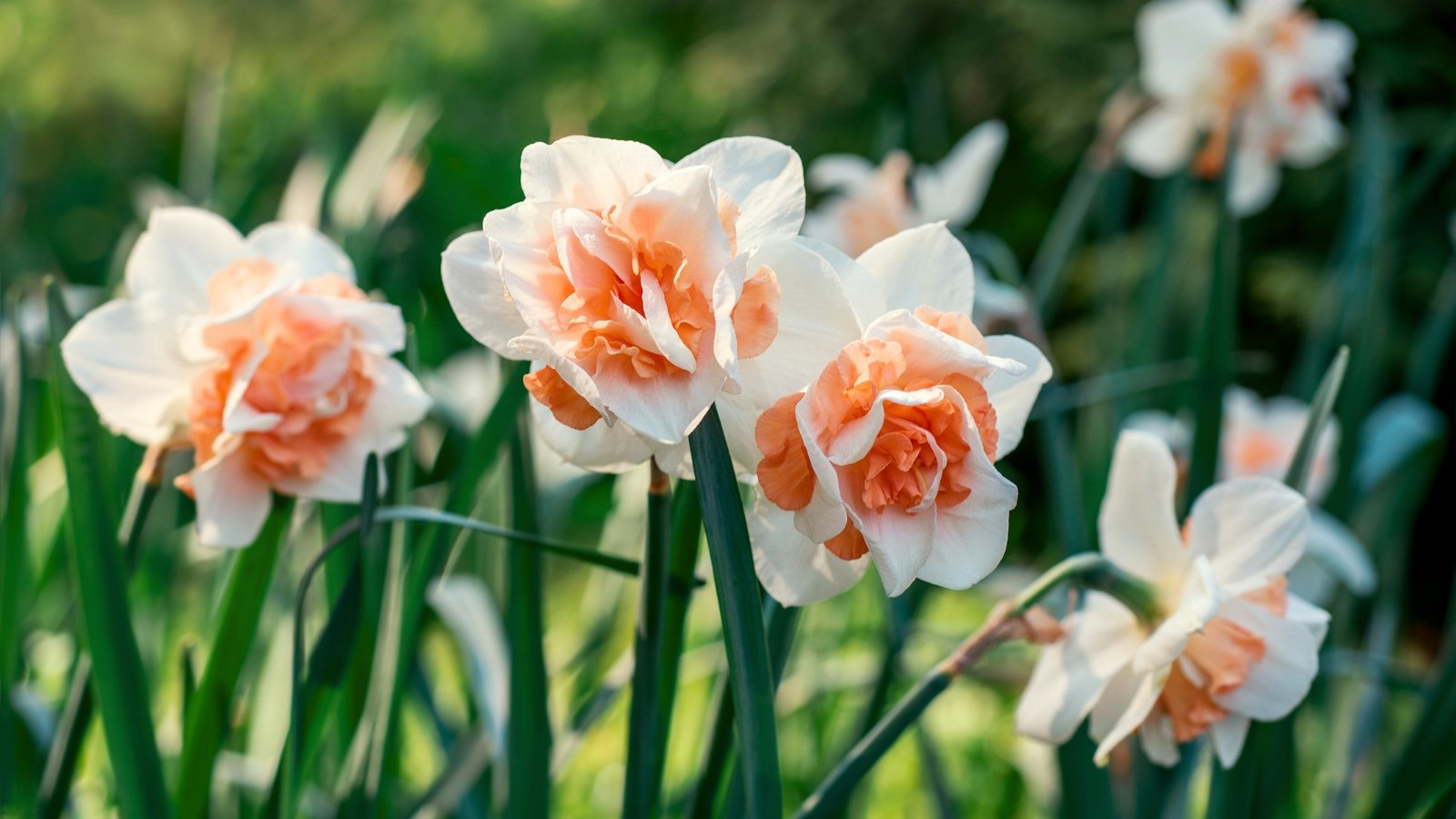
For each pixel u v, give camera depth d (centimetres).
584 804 120
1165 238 103
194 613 118
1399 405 101
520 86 473
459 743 85
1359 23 285
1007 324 87
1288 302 284
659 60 492
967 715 147
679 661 69
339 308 70
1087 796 80
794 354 62
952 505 61
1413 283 266
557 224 60
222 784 85
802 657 103
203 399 70
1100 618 70
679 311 60
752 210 62
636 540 101
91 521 71
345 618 72
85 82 463
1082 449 103
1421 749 77
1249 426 104
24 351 78
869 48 356
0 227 93
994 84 336
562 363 60
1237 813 76
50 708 84
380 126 98
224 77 109
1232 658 68
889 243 64
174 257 73
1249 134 104
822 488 60
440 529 75
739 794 74
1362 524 101
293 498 72
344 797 74
